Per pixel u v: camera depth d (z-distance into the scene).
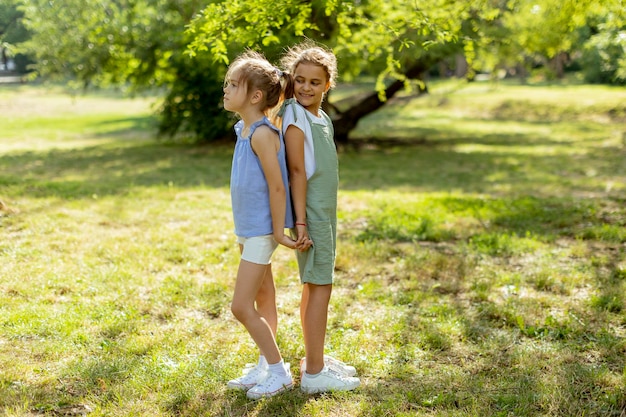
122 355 3.67
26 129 22.47
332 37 10.79
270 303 3.48
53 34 15.32
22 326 3.97
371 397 3.25
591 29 16.31
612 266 5.50
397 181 11.62
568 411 3.06
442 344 3.89
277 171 3.04
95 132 21.91
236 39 6.14
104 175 11.95
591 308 4.46
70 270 5.14
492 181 11.74
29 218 6.79
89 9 15.12
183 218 7.25
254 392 3.21
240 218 3.14
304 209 3.12
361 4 9.50
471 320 4.30
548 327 4.15
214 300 4.62
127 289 4.80
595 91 31.17
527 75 44.81
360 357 3.70
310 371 3.30
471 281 5.11
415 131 22.25
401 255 5.88
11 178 10.10
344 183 11.28
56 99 33.75
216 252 5.83
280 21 5.94
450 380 3.40
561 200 8.75
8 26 15.50
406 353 3.77
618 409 3.11
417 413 3.05
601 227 6.85
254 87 3.06
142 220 7.07
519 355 3.71
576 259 5.76
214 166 13.14
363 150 16.83
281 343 3.86
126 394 3.21
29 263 5.27
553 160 14.89
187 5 14.54
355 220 7.42
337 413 3.08
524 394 3.22
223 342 3.90
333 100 31.31
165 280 5.02
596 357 3.71
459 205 8.17
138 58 15.42
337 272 5.38
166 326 4.16
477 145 18.19
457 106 30.33
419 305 4.62
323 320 3.25
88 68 15.80
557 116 26.94
